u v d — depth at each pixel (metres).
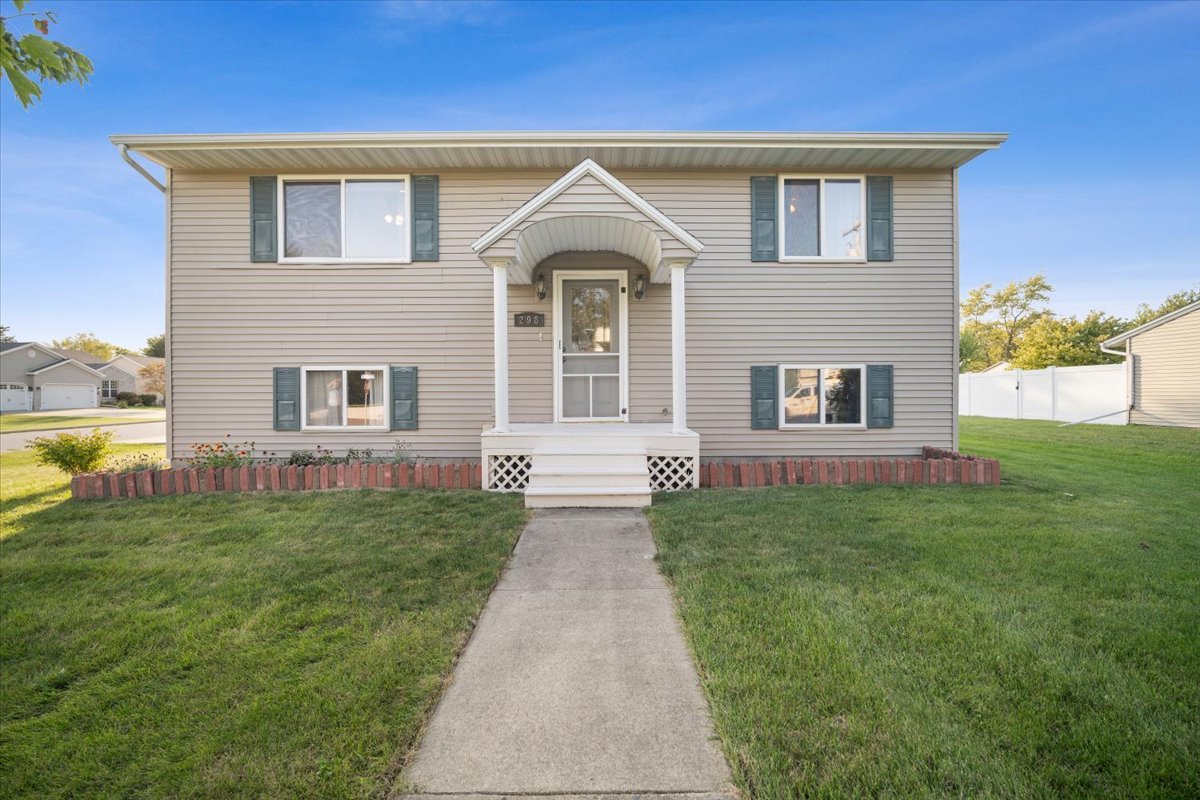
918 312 8.39
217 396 8.16
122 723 2.30
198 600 3.54
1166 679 2.53
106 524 5.34
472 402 8.31
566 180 6.53
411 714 2.31
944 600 3.40
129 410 41.00
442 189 8.26
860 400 8.43
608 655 2.87
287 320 8.19
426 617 3.25
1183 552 4.34
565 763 2.05
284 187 8.21
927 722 2.22
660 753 2.10
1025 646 2.83
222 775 1.96
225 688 2.53
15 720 2.36
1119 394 17.20
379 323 8.24
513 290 8.36
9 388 41.53
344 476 6.97
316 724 2.24
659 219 6.60
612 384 8.46
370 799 1.86
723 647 2.83
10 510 6.04
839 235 8.41
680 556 4.29
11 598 3.63
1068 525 5.12
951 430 8.45
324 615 3.28
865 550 4.39
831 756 2.04
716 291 8.34
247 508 5.91
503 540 4.80
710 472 7.12
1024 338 33.72
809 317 8.38
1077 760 2.03
